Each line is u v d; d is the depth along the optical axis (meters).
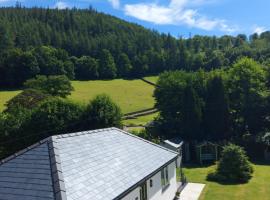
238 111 62.56
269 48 147.62
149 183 25.20
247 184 38.25
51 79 92.62
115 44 167.88
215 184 38.28
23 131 47.81
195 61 155.50
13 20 186.75
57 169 17.16
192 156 56.88
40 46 135.75
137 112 92.25
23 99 65.00
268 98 59.59
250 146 56.91
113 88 123.38
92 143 22.56
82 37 169.38
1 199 16.38
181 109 59.81
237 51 156.38
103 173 19.88
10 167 18.33
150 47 180.12
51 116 48.06
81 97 105.88
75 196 16.12
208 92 60.84
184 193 34.44
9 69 112.94
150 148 28.91
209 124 59.09
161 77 68.38
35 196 15.91
